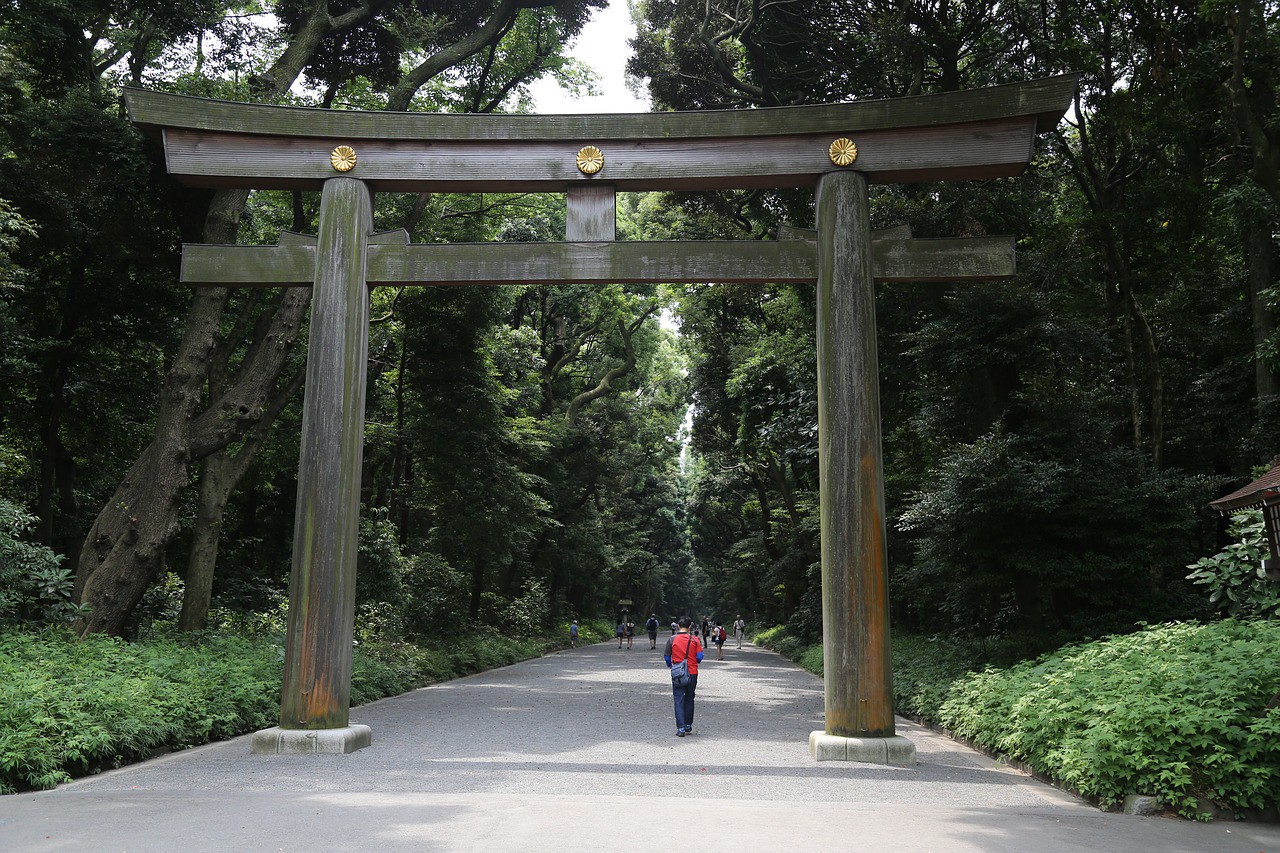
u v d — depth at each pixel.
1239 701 7.22
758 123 10.18
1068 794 7.52
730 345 31.03
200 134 10.30
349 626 9.77
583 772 8.28
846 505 9.48
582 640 46.62
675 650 11.56
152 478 14.28
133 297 18.64
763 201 22.81
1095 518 13.73
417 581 26.64
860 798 7.18
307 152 10.37
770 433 23.22
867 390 9.69
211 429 15.24
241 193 15.65
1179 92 16.47
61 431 21.08
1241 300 18.75
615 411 43.72
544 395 41.56
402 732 11.30
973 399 16.55
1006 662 14.00
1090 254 18.94
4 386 16.98
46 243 16.44
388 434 27.05
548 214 34.00
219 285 10.30
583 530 44.72
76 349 19.16
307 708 9.40
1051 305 15.22
